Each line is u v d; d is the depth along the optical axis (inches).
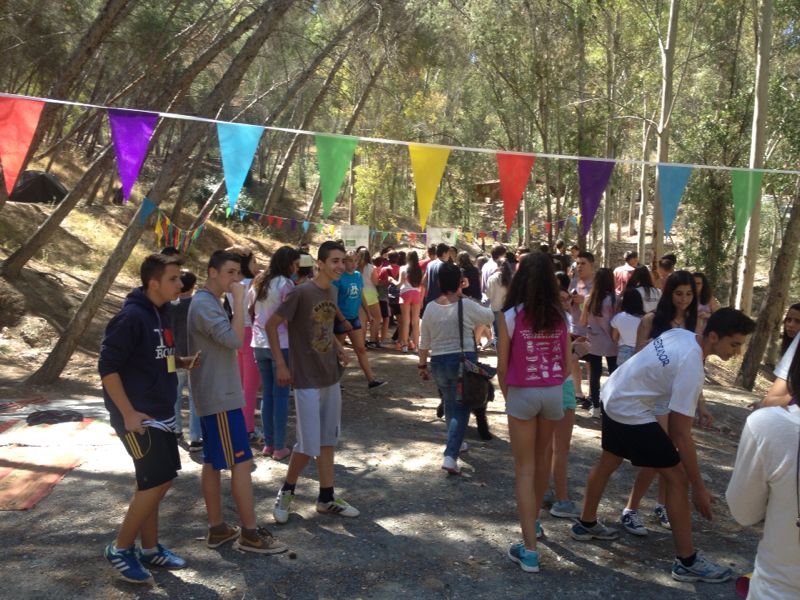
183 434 254.7
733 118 834.8
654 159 1396.4
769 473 80.6
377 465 229.0
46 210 709.3
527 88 833.5
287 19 581.9
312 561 159.3
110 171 946.7
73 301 477.1
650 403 153.6
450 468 218.1
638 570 160.4
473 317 219.5
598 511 195.0
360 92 1013.2
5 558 155.9
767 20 604.1
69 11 614.9
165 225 493.4
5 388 322.7
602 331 291.3
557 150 916.6
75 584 145.3
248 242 1026.7
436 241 738.8
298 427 178.2
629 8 930.7
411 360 430.3
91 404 296.8
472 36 771.4
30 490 195.6
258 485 206.8
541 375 156.1
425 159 198.7
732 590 151.5
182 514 184.4
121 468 217.0
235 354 162.9
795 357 81.1
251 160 191.2
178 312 217.6
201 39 657.0
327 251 175.2
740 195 217.0
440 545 170.4
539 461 163.9
